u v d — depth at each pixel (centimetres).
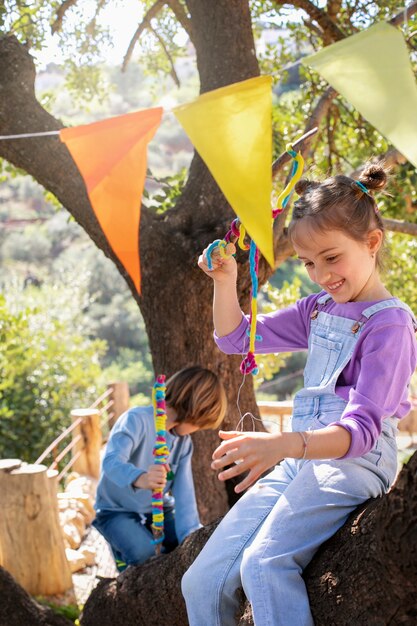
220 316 221
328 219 187
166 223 363
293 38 585
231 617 204
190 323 362
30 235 3066
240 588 202
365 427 171
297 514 187
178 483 329
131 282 376
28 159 357
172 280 357
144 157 159
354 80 150
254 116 153
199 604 204
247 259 336
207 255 216
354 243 189
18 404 869
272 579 181
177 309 361
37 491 463
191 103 155
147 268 362
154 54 596
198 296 358
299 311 220
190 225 362
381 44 149
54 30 441
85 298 1608
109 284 2639
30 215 3353
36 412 873
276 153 555
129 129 159
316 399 198
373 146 542
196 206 362
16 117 352
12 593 343
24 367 885
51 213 3394
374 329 187
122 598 267
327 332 201
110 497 321
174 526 334
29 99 355
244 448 160
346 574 178
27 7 438
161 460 286
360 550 177
